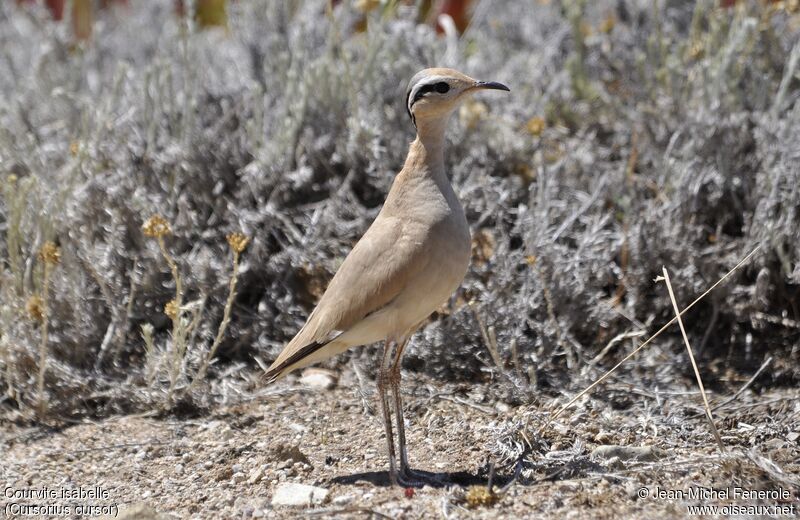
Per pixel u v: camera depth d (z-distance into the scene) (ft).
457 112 48.37
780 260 41.50
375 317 31.68
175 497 32.35
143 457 35.73
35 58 60.49
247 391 40.37
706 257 42.01
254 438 36.63
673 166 44.37
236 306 43.47
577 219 44.80
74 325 41.47
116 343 41.70
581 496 29.78
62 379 39.32
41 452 36.37
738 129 44.80
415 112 32.01
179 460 35.40
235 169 47.06
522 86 53.72
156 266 42.83
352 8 56.54
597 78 52.80
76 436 37.55
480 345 40.52
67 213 43.09
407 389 39.55
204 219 45.62
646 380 39.37
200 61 54.29
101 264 42.75
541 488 30.68
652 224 41.93
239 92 52.13
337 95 48.26
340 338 32.22
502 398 38.17
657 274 41.91
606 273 42.37
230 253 44.09
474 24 60.08
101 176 44.93
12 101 54.34
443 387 39.60
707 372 39.96
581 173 47.06
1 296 41.06
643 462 32.01
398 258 31.17
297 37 51.34
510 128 50.14
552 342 40.11
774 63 48.78
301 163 46.03
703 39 49.75
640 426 35.58
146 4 74.64
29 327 40.27
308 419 37.86
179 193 46.68
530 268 41.47
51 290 41.70
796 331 41.27
